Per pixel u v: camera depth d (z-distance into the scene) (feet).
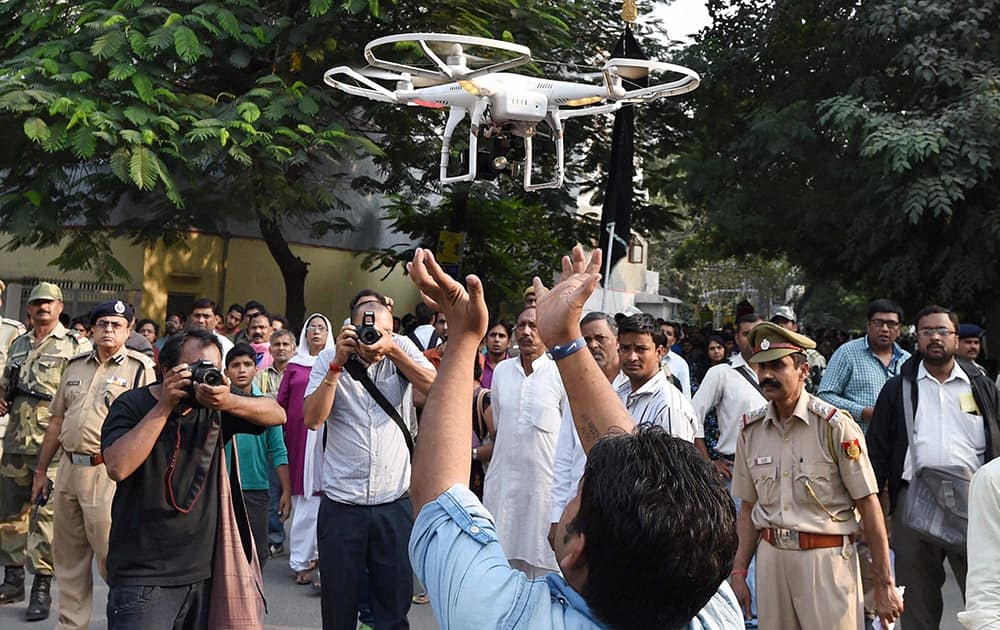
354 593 17.66
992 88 43.93
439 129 48.73
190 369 14.42
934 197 43.21
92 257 44.32
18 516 23.76
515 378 20.42
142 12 38.65
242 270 66.49
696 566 5.11
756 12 57.62
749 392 23.67
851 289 66.44
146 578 14.53
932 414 19.53
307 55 41.83
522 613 5.11
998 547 9.06
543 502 19.77
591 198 63.36
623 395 18.01
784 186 54.34
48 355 24.02
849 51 50.08
